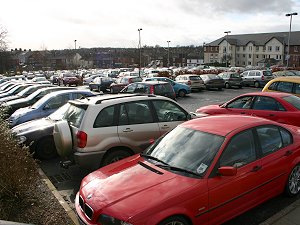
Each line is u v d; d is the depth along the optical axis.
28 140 7.93
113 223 3.64
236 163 4.46
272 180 4.93
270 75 30.61
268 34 94.69
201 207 3.96
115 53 121.75
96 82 29.47
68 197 5.88
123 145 6.44
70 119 6.82
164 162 4.62
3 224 2.80
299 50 85.50
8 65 77.94
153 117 6.88
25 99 13.41
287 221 4.64
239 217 4.83
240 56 98.62
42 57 95.50
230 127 4.83
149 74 40.34
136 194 3.89
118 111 6.52
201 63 102.44
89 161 6.14
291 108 8.34
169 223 3.71
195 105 18.88
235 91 27.56
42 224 4.75
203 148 4.55
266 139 5.02
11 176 5.07
